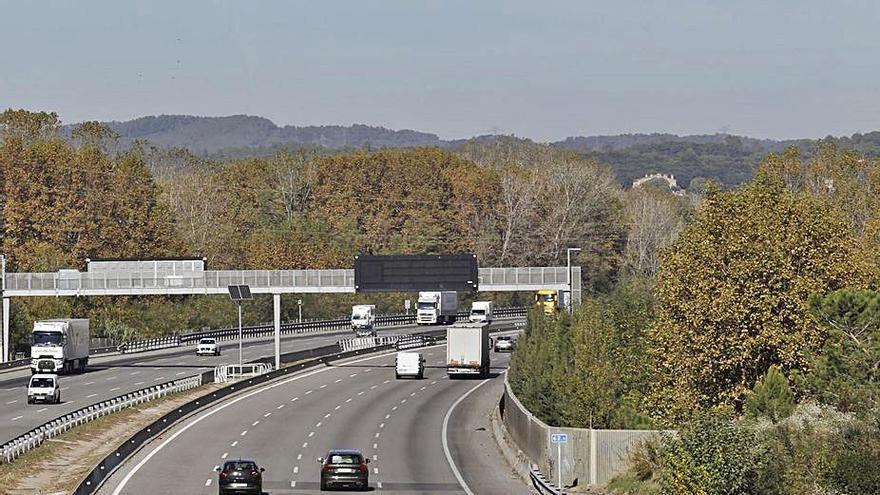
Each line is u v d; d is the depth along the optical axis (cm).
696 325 12588
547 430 13038
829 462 9350
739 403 12512
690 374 12606
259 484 11862
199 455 14762
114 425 17025
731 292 12350
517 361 18688
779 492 9538
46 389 18938
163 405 19338
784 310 12444
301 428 17338
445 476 13575
